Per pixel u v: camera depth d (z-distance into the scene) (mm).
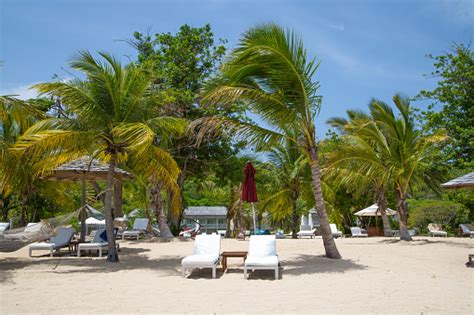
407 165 17156
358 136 17266
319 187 11414
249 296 6867
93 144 11453
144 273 9500
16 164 11242
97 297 6895
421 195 36062
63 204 23594
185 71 22906
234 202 26609
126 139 10117
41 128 10555
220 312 5828
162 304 6363
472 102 19969
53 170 13023
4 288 7707
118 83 11125
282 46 10023
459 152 20062
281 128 11039
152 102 12141
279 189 23328
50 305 6355
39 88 10297
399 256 11875
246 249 14008
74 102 10477
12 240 10625
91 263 11164
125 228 22688
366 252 12914
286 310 5887
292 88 10617
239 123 10828
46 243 13203
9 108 11266
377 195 21234
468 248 14039
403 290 7168
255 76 10695
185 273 9344
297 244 15898
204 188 34250
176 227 23266
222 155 24047
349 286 7566
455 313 5621
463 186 11406
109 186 11633
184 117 22125
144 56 23531
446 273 8984
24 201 21781
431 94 20656
